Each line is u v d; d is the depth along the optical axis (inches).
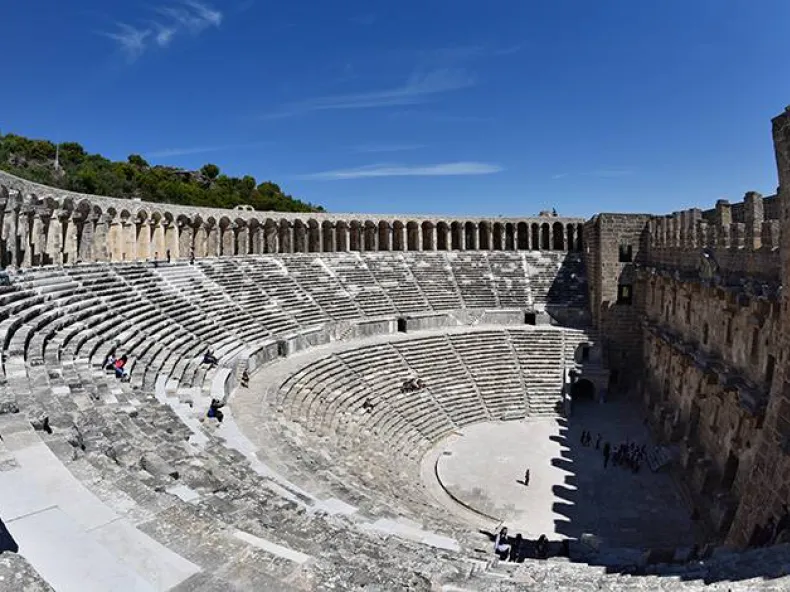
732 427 1098.1
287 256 2343.8
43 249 1445.6
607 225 2090.3
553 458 1471.5
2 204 1234.0
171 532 359.3
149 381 1017.5
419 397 1708.9
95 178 3435.0
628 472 1386.6
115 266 1537.9
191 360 1257.4
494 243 3002.0
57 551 323.6
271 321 1815.9
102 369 880.9
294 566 348.2
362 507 778.8
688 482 1251.8
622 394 2042.3
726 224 1267.2
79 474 412.5
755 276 1021.8
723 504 1029.8
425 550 604.7
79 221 1631.4
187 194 4028.1
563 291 2436.0
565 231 2780.5
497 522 1132.5
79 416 595.8
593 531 1104.2
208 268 1934.1
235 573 330.6
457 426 1664.6
